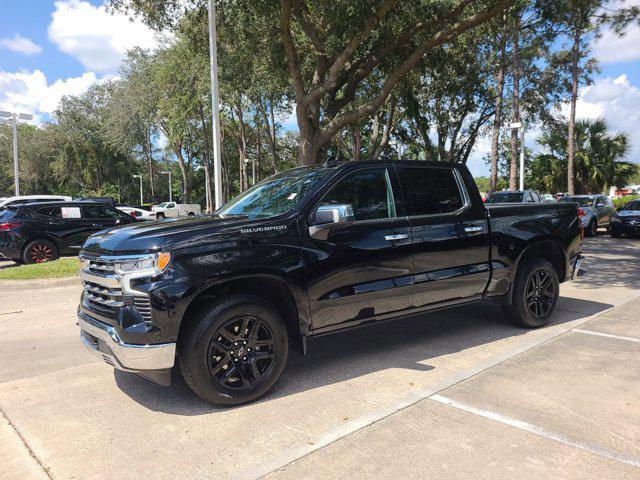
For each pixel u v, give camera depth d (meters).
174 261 3.56
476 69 23.80
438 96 25.50
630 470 2.81
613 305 7.02
